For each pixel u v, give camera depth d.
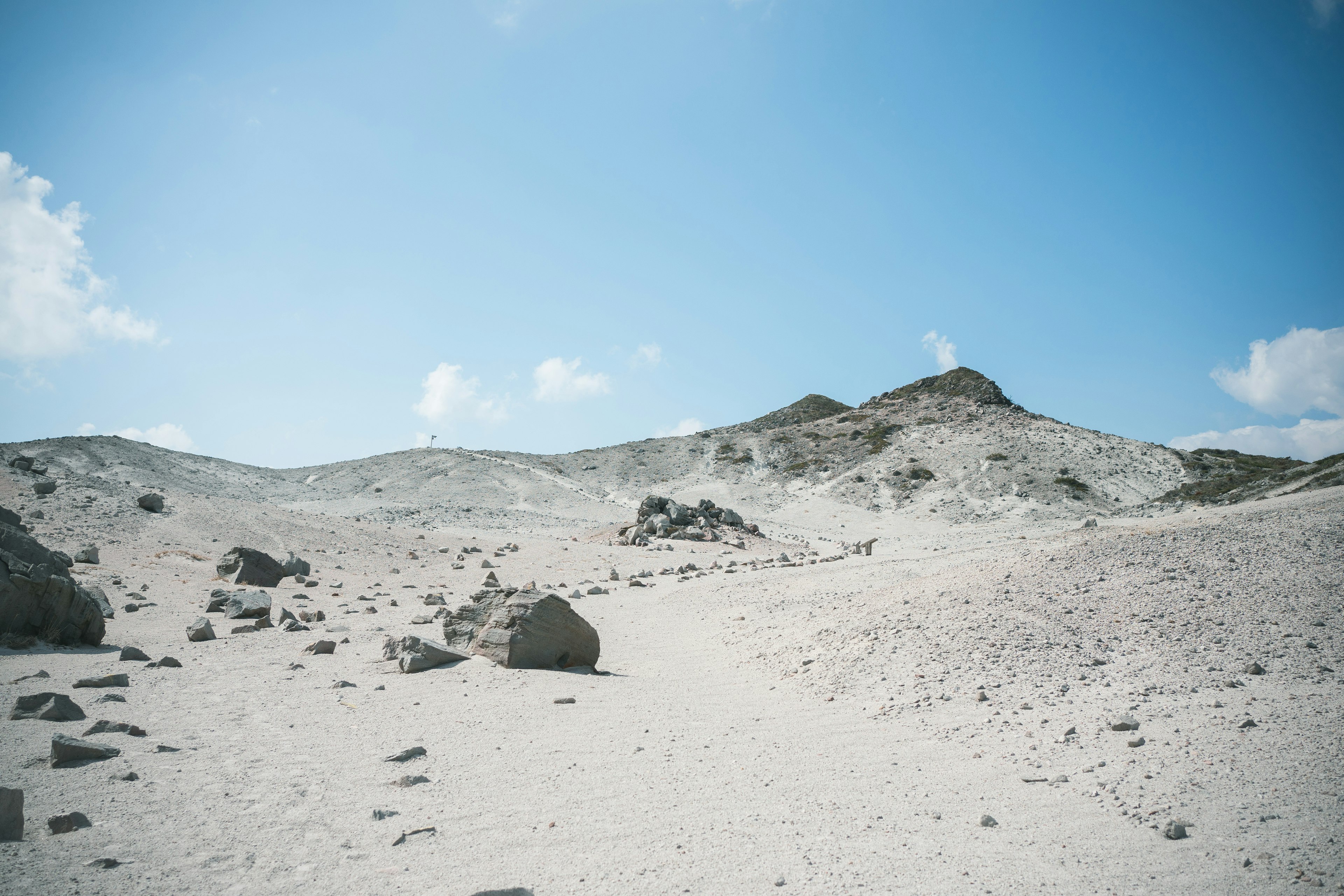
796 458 116.00
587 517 78.25
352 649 14.23
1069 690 9.96
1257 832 5.82
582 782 7.26
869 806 6.70
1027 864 5.50
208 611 18.73
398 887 4.96
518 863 5.41
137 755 7.35
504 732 8.95
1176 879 5.21
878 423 131.88
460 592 24.97
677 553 38.97
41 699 8.52
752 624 17.84
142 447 86.62
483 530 50.38
